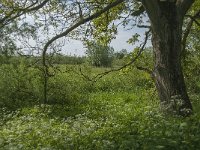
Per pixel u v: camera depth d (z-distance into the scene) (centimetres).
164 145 996
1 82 2720
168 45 1495
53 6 1598
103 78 3875
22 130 1347
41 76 2731
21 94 2770
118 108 2294
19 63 2806
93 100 2881
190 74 2211
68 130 1332
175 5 1488
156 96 2025
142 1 1498
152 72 1554
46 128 1378
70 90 2919
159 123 1174
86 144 1103
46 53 1600
